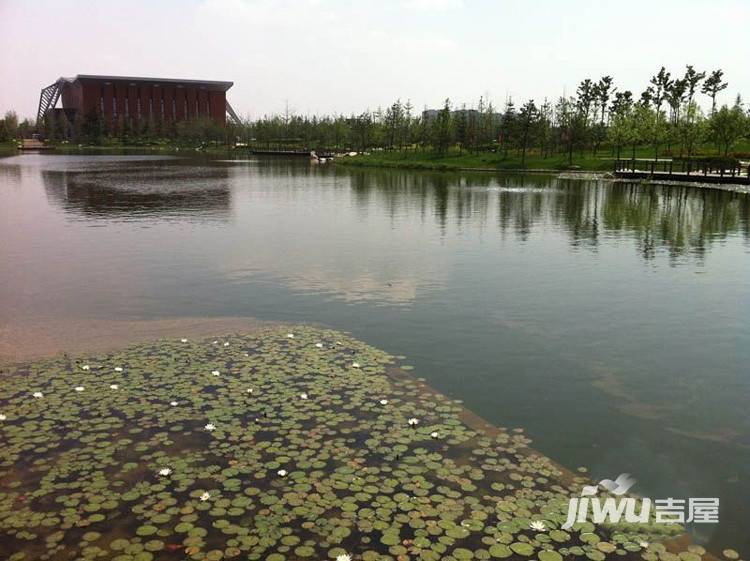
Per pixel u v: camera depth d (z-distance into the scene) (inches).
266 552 174.9
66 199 1117.7
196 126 4608.8
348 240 708.7
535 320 398.3
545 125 2640.3
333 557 173.3
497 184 1672.0
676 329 382.6
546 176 2037.4
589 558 176.2
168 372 301.4
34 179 1596.9
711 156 2394.2
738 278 520.1
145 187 1403.8
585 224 868.0
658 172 1868.8
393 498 201.5
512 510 196.9
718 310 423.5
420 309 420.8
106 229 764.6
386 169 2500.0
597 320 399.5
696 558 177.9
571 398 282.7
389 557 174.1
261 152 3764.8
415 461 224.5
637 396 286.5
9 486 204.4
